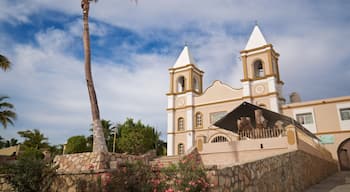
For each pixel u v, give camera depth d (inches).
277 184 334.0
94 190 265.6
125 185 238.1
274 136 583.8
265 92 1048.8
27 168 303.6
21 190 295.0
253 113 717.3
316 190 430.0
